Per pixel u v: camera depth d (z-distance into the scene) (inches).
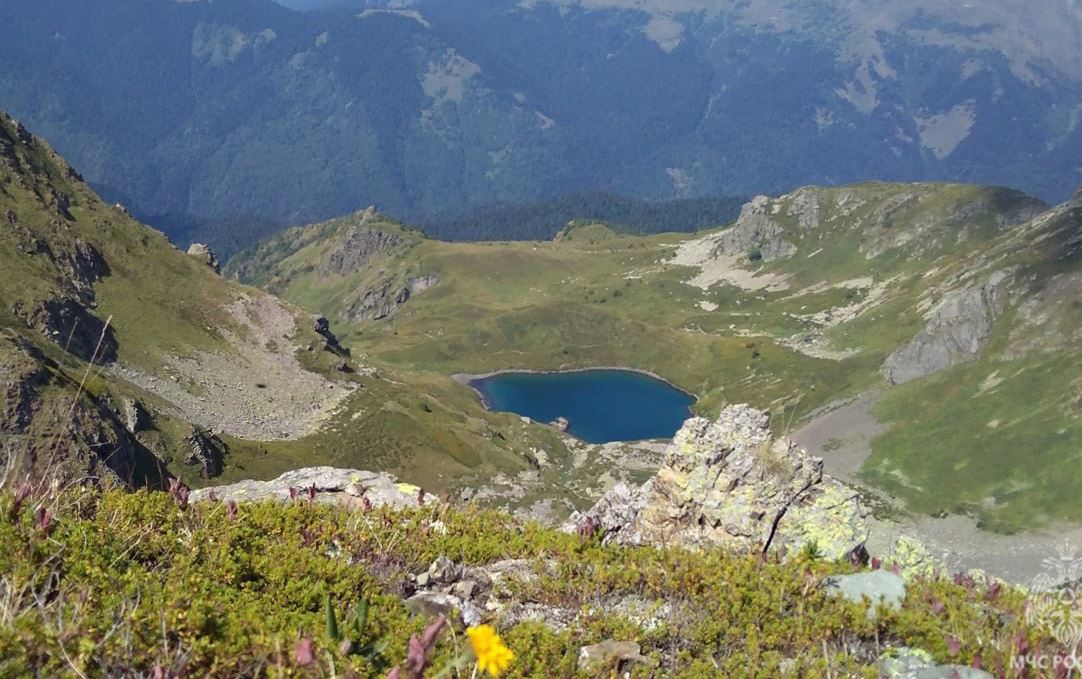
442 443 5787.4
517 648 316.8
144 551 337.7
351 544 410.6
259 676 255.0
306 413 6028.5
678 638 344.8
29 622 230.8
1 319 4972.9
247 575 346.6
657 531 586.6
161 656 244.2
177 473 4382.4
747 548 522.9
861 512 550.9
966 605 375.9
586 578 394.0
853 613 351.6
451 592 387.9
